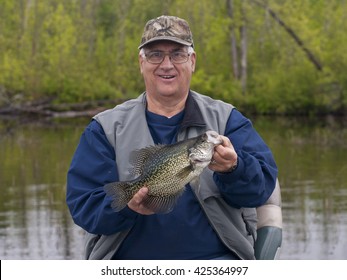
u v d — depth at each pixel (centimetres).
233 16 4000
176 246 406
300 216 1026
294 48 3641
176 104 425
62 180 1402
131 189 391
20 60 4041
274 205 448
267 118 3412
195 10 4106
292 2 4141
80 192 413
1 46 4231
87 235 435
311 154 1797
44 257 819
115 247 411
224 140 380
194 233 406
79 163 418
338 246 848
